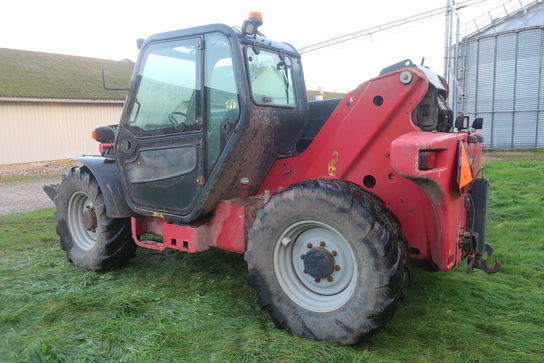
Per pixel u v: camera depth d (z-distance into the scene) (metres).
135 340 2.73
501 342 2.67
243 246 3.25
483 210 3.16
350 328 2.58
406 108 2.82
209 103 3.16
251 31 3.10
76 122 17.92
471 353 2.54
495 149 18.81
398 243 2.61
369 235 2.51
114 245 3.95
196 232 3.33
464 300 3.27
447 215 2.65
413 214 2.88
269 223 2.87
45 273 4.02
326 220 2.65
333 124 3.13
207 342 2.69
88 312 3.14
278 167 3.47
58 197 4.36
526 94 18.16
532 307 3.10
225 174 3.18
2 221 6.55
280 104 3.41
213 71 3.13
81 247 4.24
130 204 3.74
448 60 13.83
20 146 16.25
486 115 19.42
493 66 18.89
